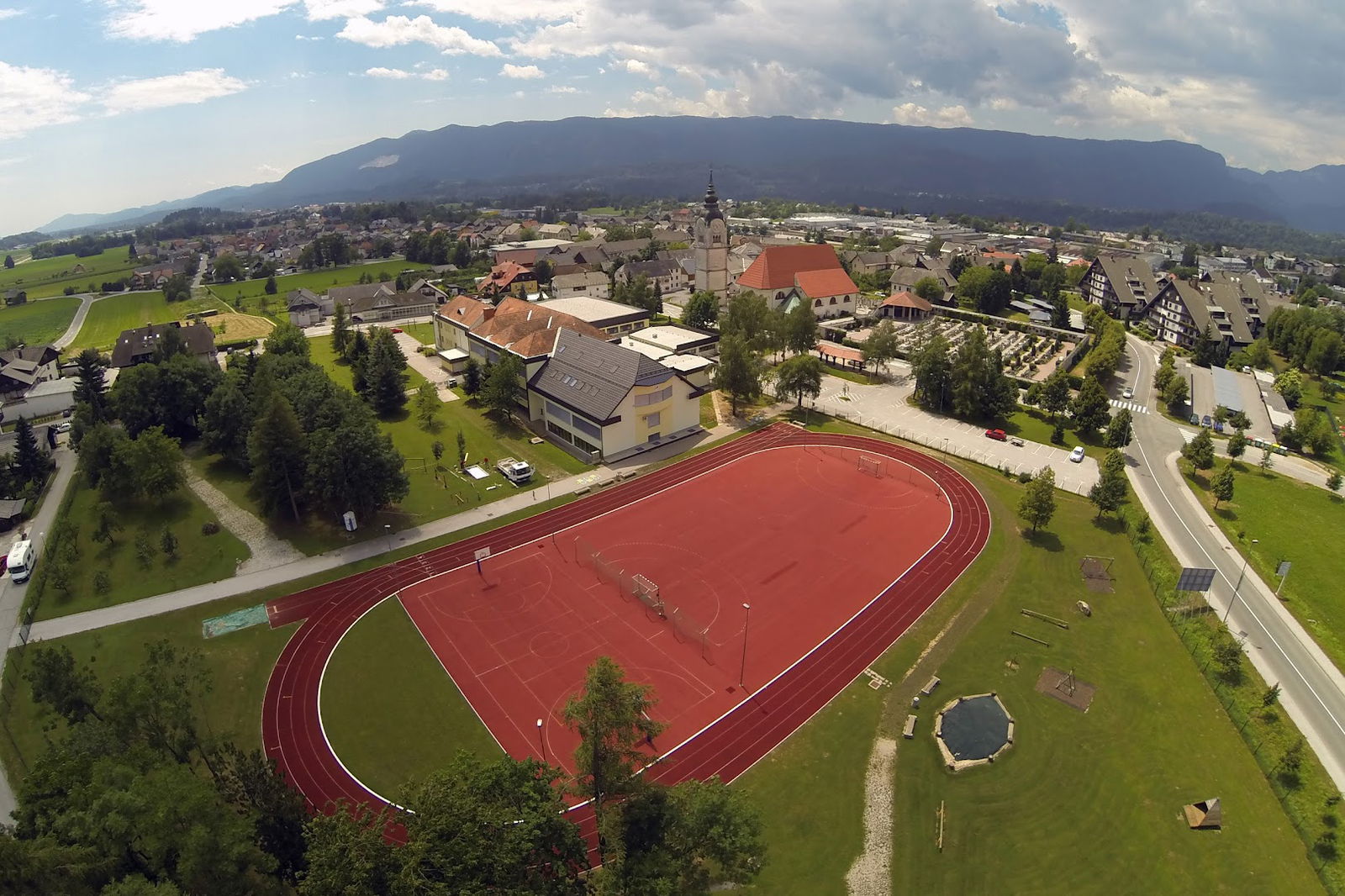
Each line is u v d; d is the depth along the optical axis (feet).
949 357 394.11
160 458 273.33
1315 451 334.24
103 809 109.19
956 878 137.39
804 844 144.56
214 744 146.20
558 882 114.11
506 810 111.96
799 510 276.62
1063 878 137.59
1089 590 228.84
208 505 282.77
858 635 207.62
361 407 308.19
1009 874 138.31
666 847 115.03
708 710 179.32
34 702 168.76
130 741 136.36
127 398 333.21
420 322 614.34
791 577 234.17
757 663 195.83
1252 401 390.63
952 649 201.98
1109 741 170.50
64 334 609.83
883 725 175.73
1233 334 510.99
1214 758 166.09
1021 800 154.30
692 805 116.67
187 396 337.31
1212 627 211.00
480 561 241.55
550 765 161.58
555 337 379.96
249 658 197.67
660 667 193.67
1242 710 179.73
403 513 275.39
